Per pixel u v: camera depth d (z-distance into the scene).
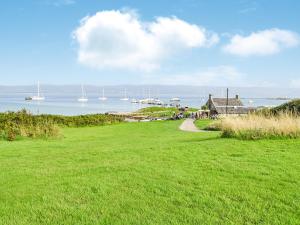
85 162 12.24
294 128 16.80
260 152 13.10
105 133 32.66
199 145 15.10
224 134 18.95
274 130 16.95
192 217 7.16
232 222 6.92
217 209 7.55
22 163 12.25
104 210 7.58
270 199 8.05
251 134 17.20
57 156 13.69
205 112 91.69
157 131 35.38
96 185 9.19
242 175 9.92
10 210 7.64
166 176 9.92
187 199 8.11
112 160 12.39
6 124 24.62
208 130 36.06
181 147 14.66
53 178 9.96
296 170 10.32
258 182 9.27
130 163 11.66
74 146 17.55
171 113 96.50
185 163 11.54
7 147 17.05
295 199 8.02
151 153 13.48
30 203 8.04
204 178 9.68
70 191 8.77
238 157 12.30
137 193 8.55
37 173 10.61
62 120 45.75
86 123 47.50
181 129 38.91
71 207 7.77
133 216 7.26
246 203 7.84
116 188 8.95
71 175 10.28
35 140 22.73
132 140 21.61
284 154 12.60
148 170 10.62
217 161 11.70
